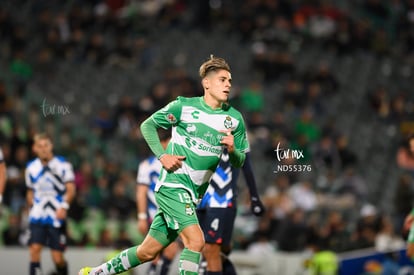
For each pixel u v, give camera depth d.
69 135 64.25
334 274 47.22
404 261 47.72
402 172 72.44
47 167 37.06
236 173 31.77
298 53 84.12
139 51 81.31
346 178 65.31
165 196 25.92
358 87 82.38
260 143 67.44
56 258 37.38
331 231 55.09
